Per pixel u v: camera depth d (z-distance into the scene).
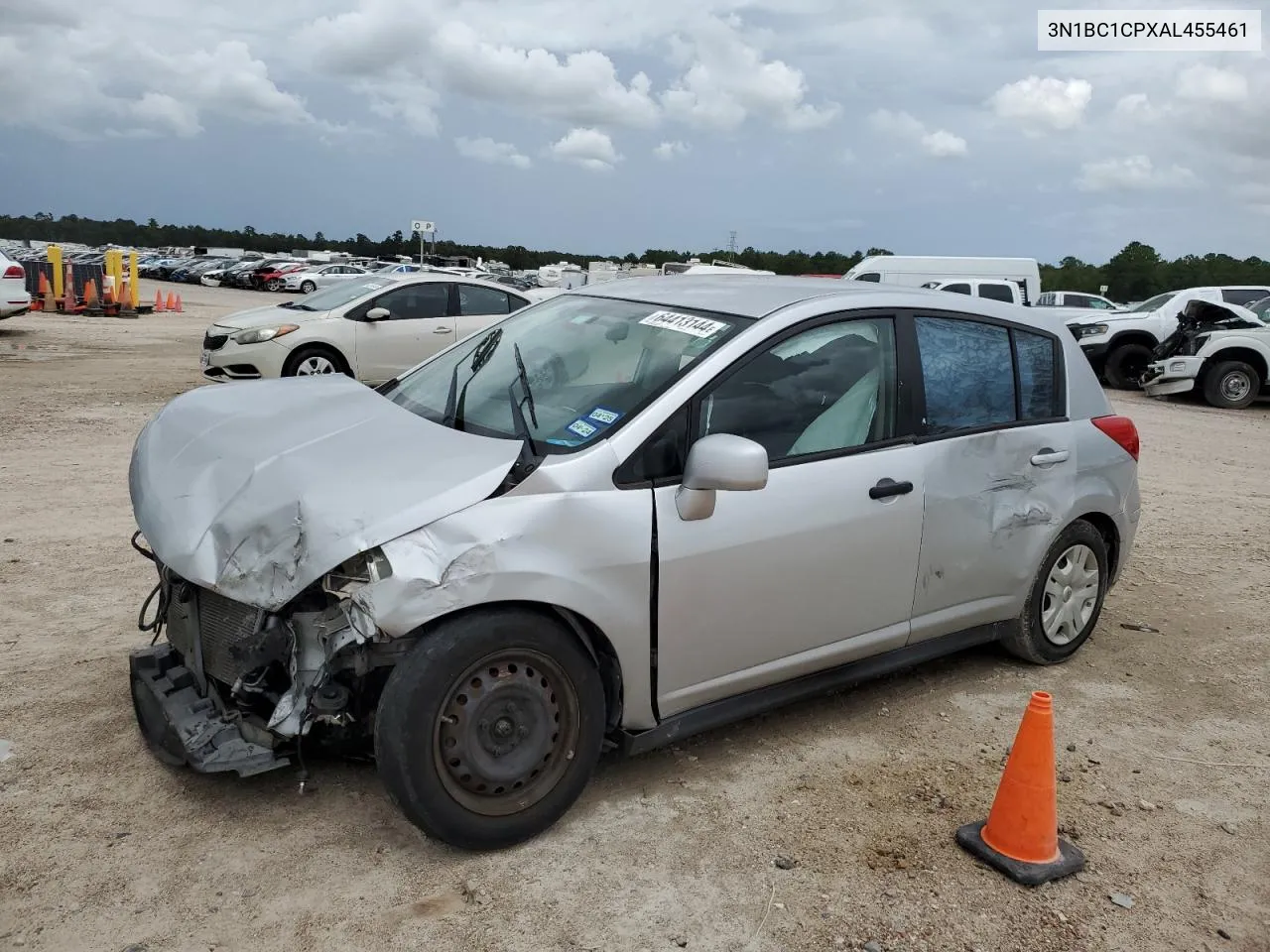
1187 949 2.91
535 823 3.17
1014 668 4.89
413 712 2.90
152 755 3.53
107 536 6.04
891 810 3.54
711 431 3.50
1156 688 4.74
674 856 3.19
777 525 3.56
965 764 3.90
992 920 2.97
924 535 4.04
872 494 3.83
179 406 3.95
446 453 3.21
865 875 3.15
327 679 2.96
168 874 2.95
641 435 3.34
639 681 3.37
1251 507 8.62
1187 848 3.43
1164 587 6.29
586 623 3.26
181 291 44.62
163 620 3.60
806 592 3.70
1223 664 5.07
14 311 17.44
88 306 25.17
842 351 3.91
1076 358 4.85
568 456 3.25
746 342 3.63
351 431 3.45
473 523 2.97
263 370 11.03
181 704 3.33
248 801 3.33
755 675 3.67
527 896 2.95
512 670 3.07
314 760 3.59
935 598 4.18
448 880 3.01
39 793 3.30
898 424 4.02
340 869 3.02
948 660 4.96
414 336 11.64
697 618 3.43
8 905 2.78
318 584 2.92
